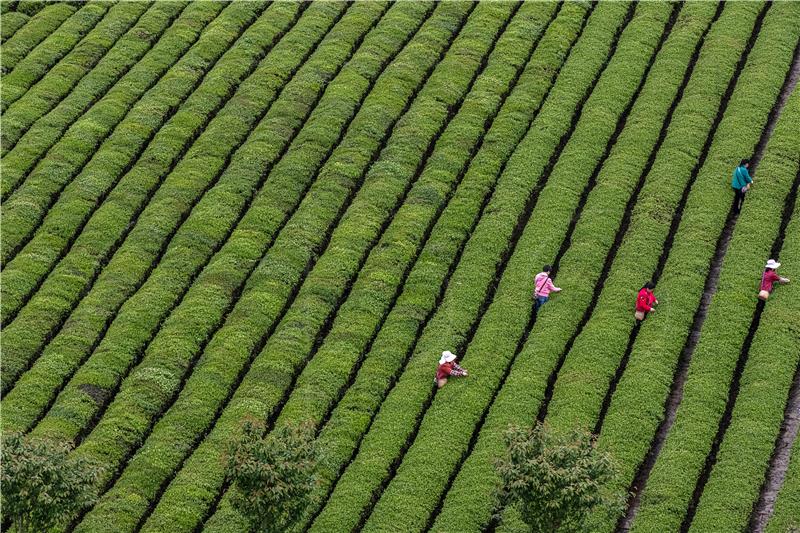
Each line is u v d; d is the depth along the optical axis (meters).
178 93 80.94
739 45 79.88
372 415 60.09
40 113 80.62
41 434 58.69
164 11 89.31
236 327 64.75
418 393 60.41
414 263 68.38
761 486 54.47
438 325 64.00
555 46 81.56
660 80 77.88
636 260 66.12
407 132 75.94
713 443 56.88
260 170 74.62
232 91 81.38
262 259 69.25
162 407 61.41
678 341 61.47
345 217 71.06
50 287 68.12
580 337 62.34
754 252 65.50
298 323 64.81
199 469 57.25
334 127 76.94
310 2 89.56
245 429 50.81
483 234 68.94
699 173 71.00
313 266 68.94
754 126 73.12
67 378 63.31
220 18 87.62
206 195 73.12
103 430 59.41
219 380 61.97
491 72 80.12
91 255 70.25
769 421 56.66
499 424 58.03
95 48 85.88
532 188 71.94
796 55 79.38
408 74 80.50
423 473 56.38
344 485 56.31
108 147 77.12
